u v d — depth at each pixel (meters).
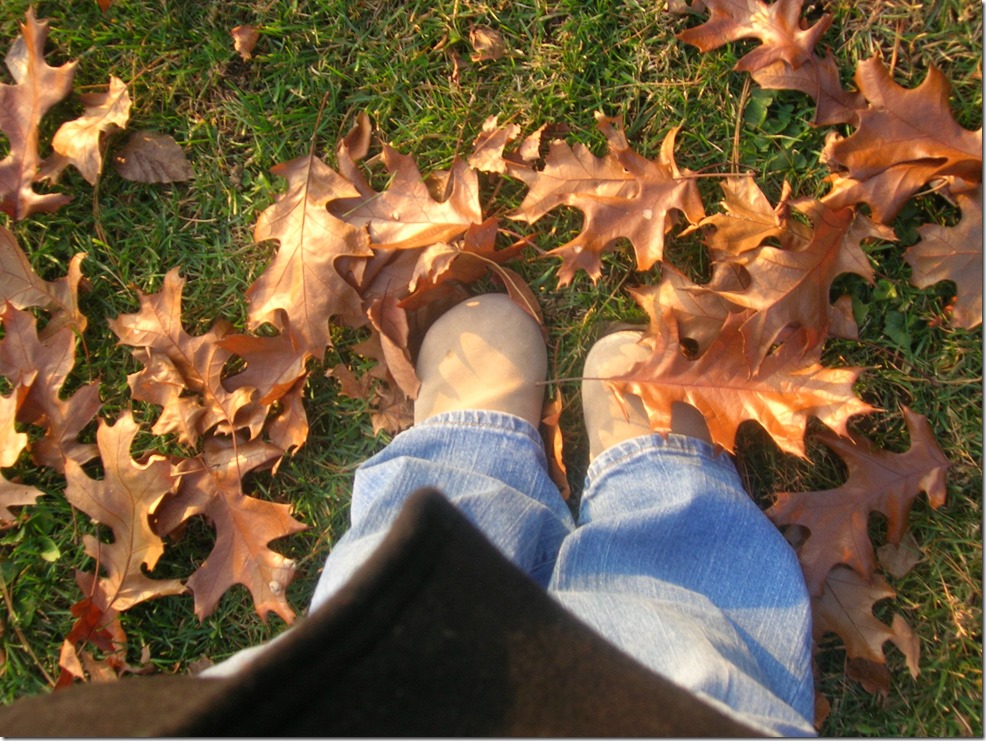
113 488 1.31
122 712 0.77
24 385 1.33
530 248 1.39
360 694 0.68
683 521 1.19
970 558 1.33
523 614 0.76
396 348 1.29
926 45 1.35
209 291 1.44
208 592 1.31
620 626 1.03
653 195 1.27
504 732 0.71
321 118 1.43
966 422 1.34
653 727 0.72
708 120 1.39
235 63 1.45
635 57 1.40
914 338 1.36
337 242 1.27
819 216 1.22
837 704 1.36
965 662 1.33
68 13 1.45
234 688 0.63
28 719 0.79
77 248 1.44
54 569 1.41
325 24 1.44
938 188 1.30
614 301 1.40
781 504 1.29
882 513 1.29
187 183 1.45
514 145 1.39
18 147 1.37
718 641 1.04
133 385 1.33
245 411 1.34
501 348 1.33
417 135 1.41
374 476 1.22
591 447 1.35
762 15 1.30
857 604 1.31
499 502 1.15
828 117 1.31
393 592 0.72
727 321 1.19
